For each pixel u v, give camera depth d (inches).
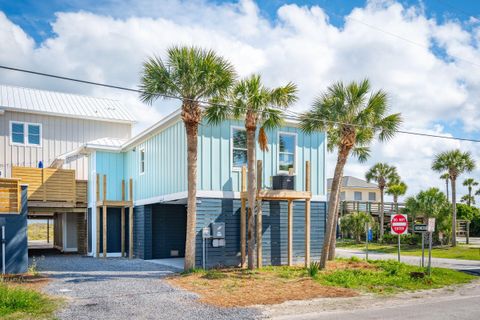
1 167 970.1
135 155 839.1
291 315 346.9
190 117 532.7
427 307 384.2
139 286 458.6
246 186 641.0
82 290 432.5
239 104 547.5
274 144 669.9
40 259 762.2
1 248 534.6
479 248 1109.7
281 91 550.0
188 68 509.0
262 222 645.3
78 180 893.2
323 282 495.8
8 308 334.3
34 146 1010.7
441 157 1193.4
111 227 849.5
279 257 654.5
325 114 574.9
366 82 570.6
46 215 1172.5
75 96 1155.9
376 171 1574.8
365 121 568.4
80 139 1067.9
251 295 422.6
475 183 2632.9
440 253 1016.2
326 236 586.9
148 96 519.5
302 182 688.4
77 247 978.7
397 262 666.2
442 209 1170.6
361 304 395.9
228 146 634.2
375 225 1373.0
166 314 341.4
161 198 705.6
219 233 602.9
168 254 787.4
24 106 1003.9
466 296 448.1
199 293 426.3
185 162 632.4
